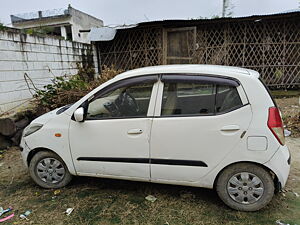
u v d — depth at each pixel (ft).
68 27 67.72
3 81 14.69
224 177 7.37
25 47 16.56
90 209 7.87
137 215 7.49
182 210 7.68
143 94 7.81
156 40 27.04
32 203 8.35
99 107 8.25
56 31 68.49
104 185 9.41
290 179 9.41
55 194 8.83
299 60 26.53
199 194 8.58
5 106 14.87
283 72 26.86
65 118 8.57
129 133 7.77
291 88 27.78
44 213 7.75
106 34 26.48
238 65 27.20
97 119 8.15
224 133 7.00
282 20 25.41
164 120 7.47
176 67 7.94
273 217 7.17
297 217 7.14
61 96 16.08
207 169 7.35
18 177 10.39
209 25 26.43
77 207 8.00
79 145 8.37
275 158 6.87
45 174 9.15
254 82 6.97
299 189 8.69
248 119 6.88
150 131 7.57
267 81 27.20
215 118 7.07
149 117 7.63
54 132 8.62
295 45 26.18
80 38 49.11
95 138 8.13
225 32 26.35
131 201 8.25
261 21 25.62
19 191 9.19
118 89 8.05
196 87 7.33
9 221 7.42
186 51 26.22
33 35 17.38
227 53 26.76
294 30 25.84
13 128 13.58
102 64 29.07
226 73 7.22
